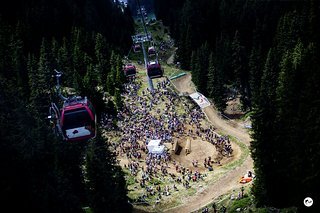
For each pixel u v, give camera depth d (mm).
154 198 73625
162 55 178000
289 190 55781
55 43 139125
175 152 92250
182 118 108000
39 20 159875
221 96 110812
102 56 139875
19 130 58562
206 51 130000
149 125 104812
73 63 134500
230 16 154500
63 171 61125
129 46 180875
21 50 127750
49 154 61188
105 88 129750
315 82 55188
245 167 78688
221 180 75500
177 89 130000
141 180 81500
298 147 52688
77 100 40812
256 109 56500
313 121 51719
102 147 66688
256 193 57656
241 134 99000
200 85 122562
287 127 54625
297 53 92875
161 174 83625
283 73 72688
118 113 111750
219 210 62156
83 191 66938
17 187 47500
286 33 114438
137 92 124625
